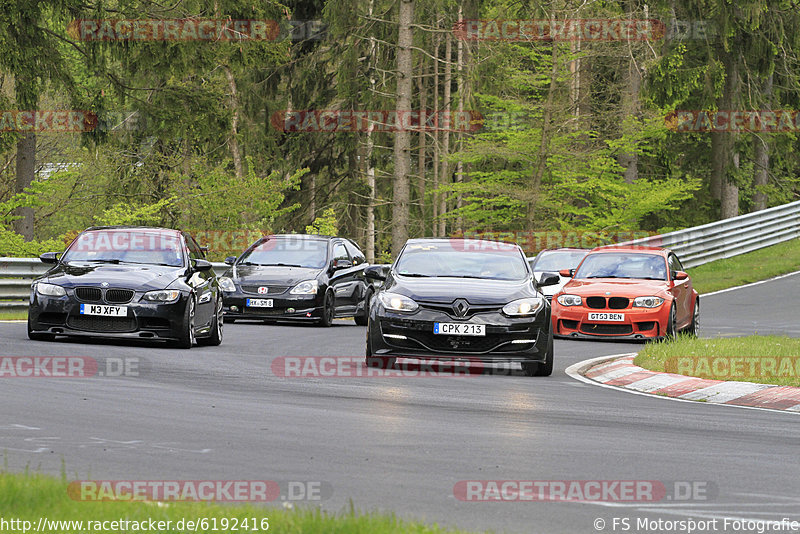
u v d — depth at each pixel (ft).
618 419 128.16
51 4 384.27
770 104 572.51
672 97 508.12
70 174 429.79
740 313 328.08
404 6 407.64
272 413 122.52
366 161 574.97
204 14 427.33
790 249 474.90
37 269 270.46
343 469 91.40
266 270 276.21
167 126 429.79
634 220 501.97
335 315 278.67
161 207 472.03
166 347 197.57
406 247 192.34
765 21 533.14
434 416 124.36
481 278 181.27
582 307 244.83
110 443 99.91
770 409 144.15
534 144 483.51
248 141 538.06
